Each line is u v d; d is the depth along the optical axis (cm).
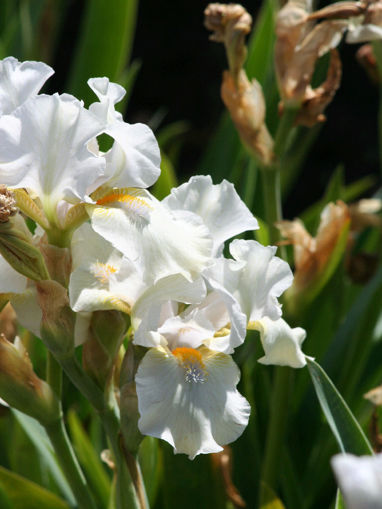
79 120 76
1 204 74
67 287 78
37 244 79
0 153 75
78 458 97
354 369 105
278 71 97
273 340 79
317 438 106
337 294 116
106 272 77
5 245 76
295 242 99
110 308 76
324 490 101
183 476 93
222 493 93
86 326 79
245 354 102
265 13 122
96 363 79
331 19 96
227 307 76
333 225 98
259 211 120
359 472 65
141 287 77
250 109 98
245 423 76
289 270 79
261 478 99
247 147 99
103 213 76
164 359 77
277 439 98
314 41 96
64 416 104
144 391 76
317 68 109
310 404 106
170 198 81
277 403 98
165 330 78
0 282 79
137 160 78
